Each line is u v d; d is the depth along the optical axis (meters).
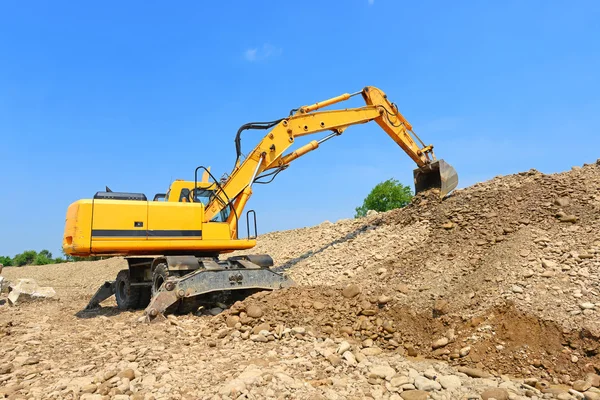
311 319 7.56
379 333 7.15
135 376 5.18
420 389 5.04
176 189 11.04
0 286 15.38
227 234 10.18
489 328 6.36
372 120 12.73
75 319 9.39
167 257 9.29
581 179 11.18
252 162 11.03
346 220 16.53
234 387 4.68
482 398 4.76
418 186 13.96
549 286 6.84
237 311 7.82
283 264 13.52
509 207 10.89
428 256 9.82
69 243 9.28
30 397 4.57
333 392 4.82
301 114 11.67
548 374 5.48
